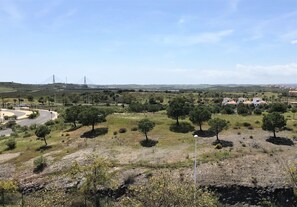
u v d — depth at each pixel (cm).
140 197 2959
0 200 5262
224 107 11419
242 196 5375
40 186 5903
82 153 7081
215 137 7519
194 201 2997
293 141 7150
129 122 8825
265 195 5347
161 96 18650
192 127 8325
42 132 7812
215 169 5909
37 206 3341
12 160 7100
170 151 6869
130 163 6419
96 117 8394
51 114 15062
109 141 7681
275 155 6394
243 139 7294
